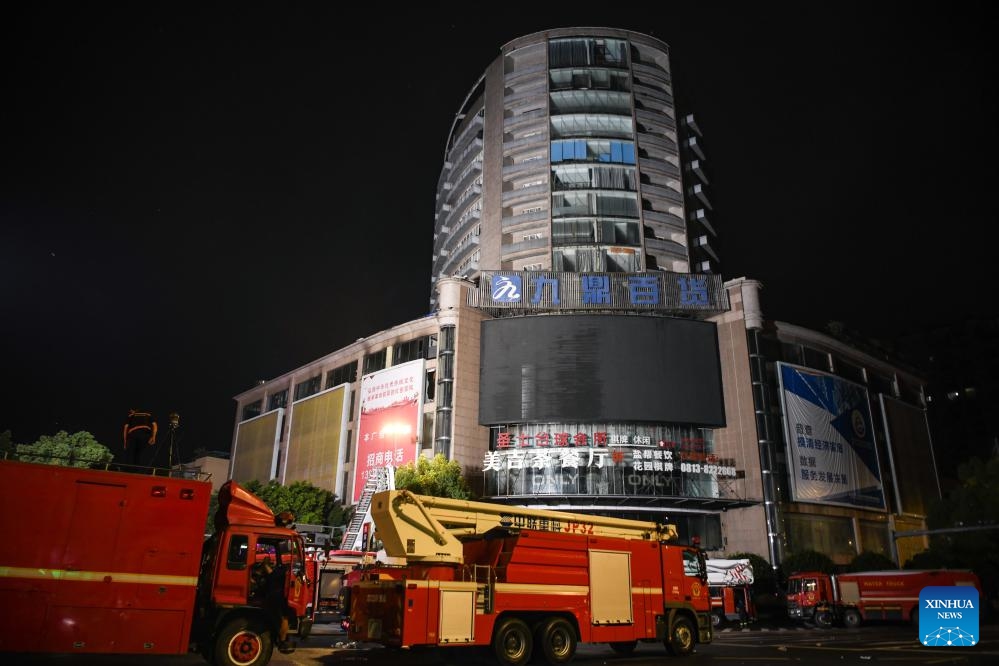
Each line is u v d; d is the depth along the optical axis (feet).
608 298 218.38
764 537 192.13
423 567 58.29
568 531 68.85
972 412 366.43
